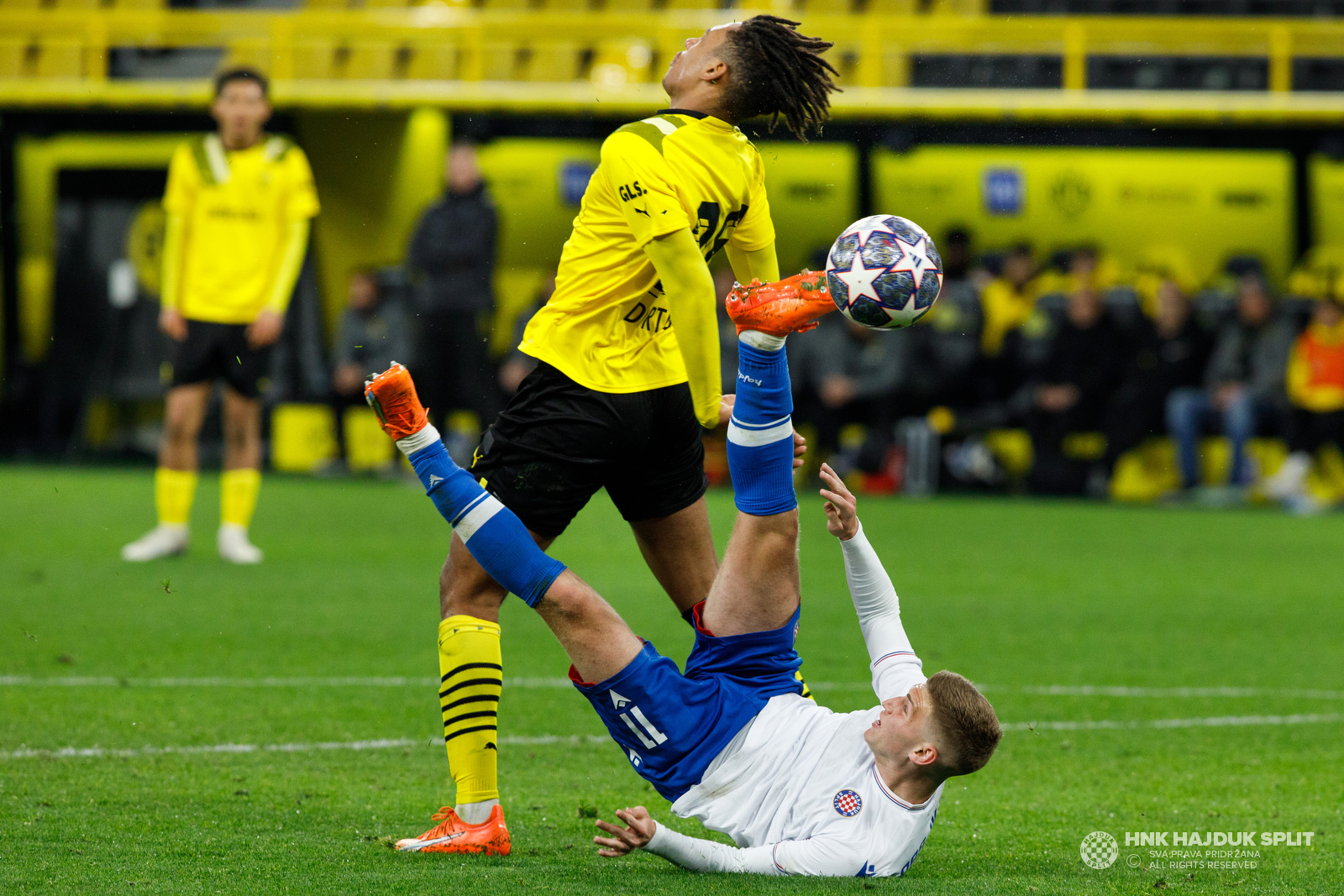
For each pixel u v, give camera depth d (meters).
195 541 38.41
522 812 15.02
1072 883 12.41
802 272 12.70
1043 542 43.38
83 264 61.53
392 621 27.19
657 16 63.91
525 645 25.86
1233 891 12.35
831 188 61.81
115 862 12.34
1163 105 60.47
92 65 63.66
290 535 40.56
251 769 16.55
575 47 66.38
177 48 66.12
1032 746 18.98
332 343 60.88
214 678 21.94
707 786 12.42
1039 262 62.31
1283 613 31.03
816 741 12.33
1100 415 58.09
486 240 53.12
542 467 13.58
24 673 21.86
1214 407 58.81
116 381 62.34
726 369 52.38
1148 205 62.53
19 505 45.69
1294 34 63.69
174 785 15.62
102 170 60.97
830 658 24.91
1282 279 62.53
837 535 13.20
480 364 53.44
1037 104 60.31
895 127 61.16
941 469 59.16
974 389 59.47
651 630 27.81
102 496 48.25
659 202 13.14
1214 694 22.61
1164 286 57.53
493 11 72.81
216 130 60.84
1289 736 19.69
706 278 13.12
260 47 64.19
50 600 28.52
